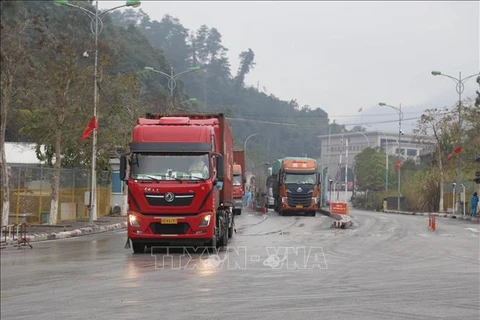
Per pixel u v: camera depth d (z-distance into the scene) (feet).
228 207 83.97
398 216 171.22
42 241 86.48
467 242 84.64
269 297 39.99
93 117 107.65
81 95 107.34
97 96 111.45
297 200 164.25
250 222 135.23
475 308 36.29
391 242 83.66
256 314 34.60
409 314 34.53
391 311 35.37
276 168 183.93
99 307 36.91
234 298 39.63
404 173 301.43
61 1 110.83
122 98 139.95
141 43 351.67
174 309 36.06
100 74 111.65
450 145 199.72
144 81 309.22
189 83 499.92
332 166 490.08
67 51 104.12
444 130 198.39
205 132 67.92
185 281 46.85
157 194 65.57
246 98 531.09
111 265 57.31
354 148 487.61
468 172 196.54
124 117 137.80
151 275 50.24
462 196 176.86
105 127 129.70
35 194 113.39
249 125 493.36
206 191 65.87
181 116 78.07
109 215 146.41
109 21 330.34
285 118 524.11
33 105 106.52
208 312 35.17
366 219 148.66
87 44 112.37
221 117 77.25
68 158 135.95
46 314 35.17
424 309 35.99
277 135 504.84
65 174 122.01
